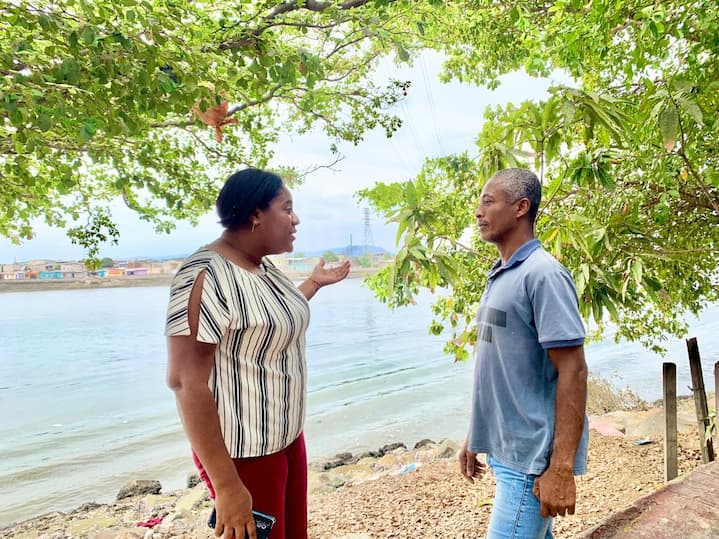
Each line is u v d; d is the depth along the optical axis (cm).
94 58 252
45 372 2428
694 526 125
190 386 157
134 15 259
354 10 395
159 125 465
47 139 370
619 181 364
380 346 2809
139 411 1614
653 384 1422
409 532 425
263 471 173
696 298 521
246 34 333
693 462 533
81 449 1197
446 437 1116
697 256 477
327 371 2059
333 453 1035
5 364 2675
